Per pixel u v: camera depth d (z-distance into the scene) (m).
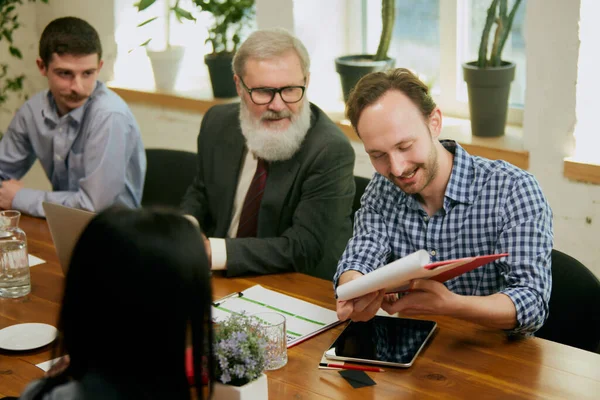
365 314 1.63
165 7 4.05
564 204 2.66
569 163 2.59
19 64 4.27
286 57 2.14
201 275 0.88
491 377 1.48
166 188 2.86
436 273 1.42
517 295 1.61
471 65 2.90
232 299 1.88
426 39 3.31
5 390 1.50
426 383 1.47
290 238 2.12
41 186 4.38
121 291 0.84
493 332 1.68
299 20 3.31
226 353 1.36
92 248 0.86
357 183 2.43
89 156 2.66
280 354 1.55
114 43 4.08
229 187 2.36
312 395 1.44
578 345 1.77
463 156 1.79
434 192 1.80
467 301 1.56
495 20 2.77
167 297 0.85
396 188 1.87
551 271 1.84
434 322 1.70
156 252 0.85
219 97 3.64
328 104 3.46
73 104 2.70
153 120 3.89
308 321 1.75
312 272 2.26
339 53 3.49
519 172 1.76
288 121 2.18
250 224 2.27
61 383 0.90
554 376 1.48
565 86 2.56
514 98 3.09
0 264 1.93
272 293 1.93
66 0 4.09
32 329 1.74
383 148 1.63
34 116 2.84
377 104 1.62
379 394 1.43
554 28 2.53
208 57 3.54
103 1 4.00
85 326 0.86
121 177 2.68
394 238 1.88
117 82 4.10
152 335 0.85
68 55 2.60
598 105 2.55
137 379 0.87
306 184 2.18
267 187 2.23
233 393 1.36
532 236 1.69
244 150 2.37
